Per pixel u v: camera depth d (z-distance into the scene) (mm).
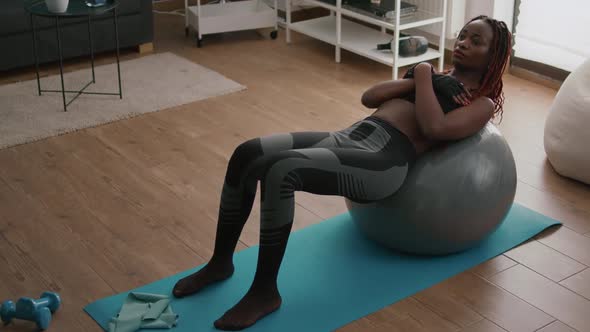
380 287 2613
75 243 2883
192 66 4664
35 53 4121
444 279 2660
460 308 2518
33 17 4383
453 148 2621
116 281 2664
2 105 4066
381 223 2689
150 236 2934
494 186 2643
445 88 2562
